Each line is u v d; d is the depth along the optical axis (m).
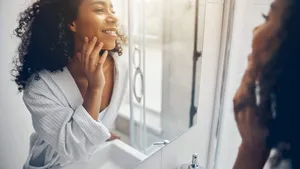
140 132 0.72
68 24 0.45
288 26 0.83
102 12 0.50
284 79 0.87
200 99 0.97
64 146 0.49
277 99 0.91
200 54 0.90
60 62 0.45
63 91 0.46
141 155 0.73
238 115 0.99
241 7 0.88
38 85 0.43
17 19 0.38
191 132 0.96
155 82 0.74
